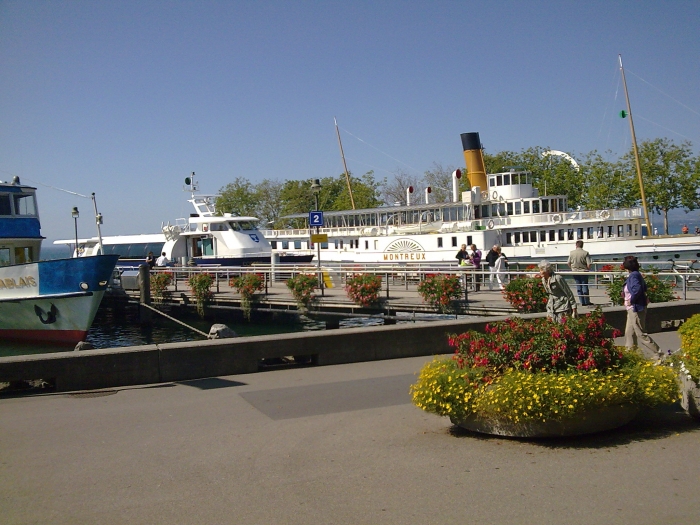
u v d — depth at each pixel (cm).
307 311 2653
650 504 563
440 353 1366
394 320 2505
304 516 562
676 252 3481
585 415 718
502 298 2350
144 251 5316
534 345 754
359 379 1130
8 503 610
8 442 805
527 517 546
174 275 3691
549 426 720
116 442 795
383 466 680
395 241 4500
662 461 664
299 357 1310
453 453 713
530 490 601
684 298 1922
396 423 843
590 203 5722
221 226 4722
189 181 4919
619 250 3622
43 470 700
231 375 1192
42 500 616
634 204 5666
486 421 751
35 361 1075
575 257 2073
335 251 4903
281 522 551
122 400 1016
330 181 8206
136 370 1134
